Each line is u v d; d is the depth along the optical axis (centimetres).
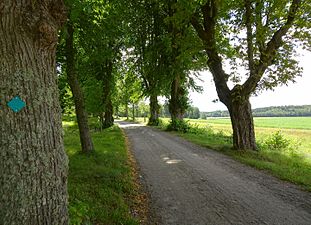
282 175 916
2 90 291
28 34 301
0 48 292
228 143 1825
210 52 1559
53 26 319
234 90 1480
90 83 2231
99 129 3222
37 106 306
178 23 1622
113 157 1173
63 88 1226
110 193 675
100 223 509
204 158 1294
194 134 2558
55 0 325
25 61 300
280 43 1375
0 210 290
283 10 1345
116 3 1359
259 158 1288
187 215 593
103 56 1289
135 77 3612
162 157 1329
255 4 1388
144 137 2303
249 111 1509
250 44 1402
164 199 700
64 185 338
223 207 639
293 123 6650
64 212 334
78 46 1246
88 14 1050
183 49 1652
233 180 885
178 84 3045
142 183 855
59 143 332
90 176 813
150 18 2369
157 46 2450
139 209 629
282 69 1409
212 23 1520
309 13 1293
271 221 559
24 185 294
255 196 720
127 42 2522
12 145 291
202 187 806
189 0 1388
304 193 745
